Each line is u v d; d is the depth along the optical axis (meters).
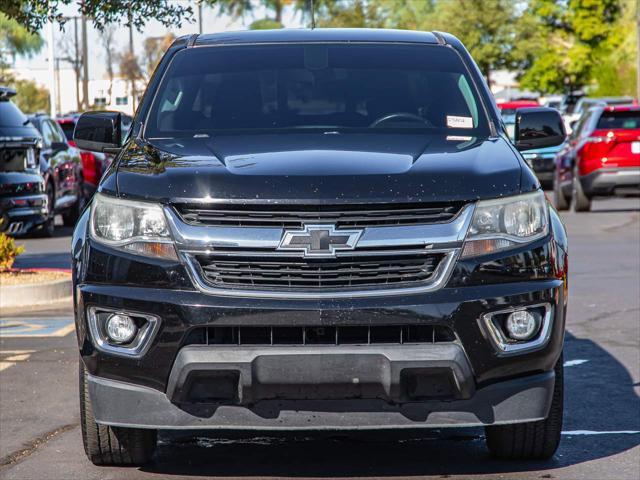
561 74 65.12
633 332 9.66
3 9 10.96
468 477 5.72
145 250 5.34
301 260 5.25
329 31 7.46
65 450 6.33
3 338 9.84
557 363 5.74
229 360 5.16
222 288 5.23
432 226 5.29
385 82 6.86
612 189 22.02
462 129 6.49
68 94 97.06
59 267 15.04
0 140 17.41
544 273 5.38
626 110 22.14
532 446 5.88
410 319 5.18
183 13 10.96
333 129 6.47
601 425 6.75
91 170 23.39
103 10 10.79
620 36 62.66
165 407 5.31
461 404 5.30
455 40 7.41
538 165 29.20
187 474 5.82
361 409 5.27
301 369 5.16
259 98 6.73
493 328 5.27
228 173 5.44
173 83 6.88
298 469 5.88
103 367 5.37
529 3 64.62
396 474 5.78
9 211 17.53
